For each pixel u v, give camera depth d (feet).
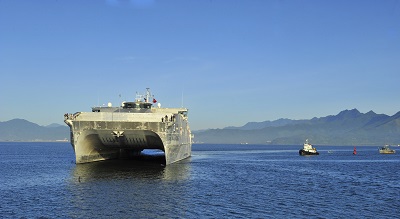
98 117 225.56
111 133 229.25
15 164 296.71
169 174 207.41
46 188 157.48
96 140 245.86
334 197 151.43
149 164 263.70
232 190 160.66
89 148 254.47
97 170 222.89
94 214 112.27
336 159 469.16
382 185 194.59
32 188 157.89
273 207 128.06
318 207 130.41
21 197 137.28
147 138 236.43
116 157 309.22
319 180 209.97
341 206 133.39
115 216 110.22
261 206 128.98
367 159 481.05
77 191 149.48
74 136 229.66
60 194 143.02
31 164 294.25
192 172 225.15
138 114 224.94
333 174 250.37
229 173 233.14
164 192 149.28
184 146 321.93
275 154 629.10
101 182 173.68
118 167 240.53
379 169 303.68
